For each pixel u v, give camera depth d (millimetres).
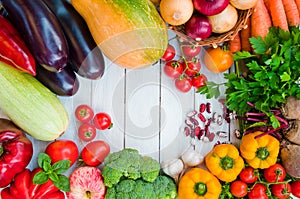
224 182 1403
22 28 1111
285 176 1403
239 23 1304
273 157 1336
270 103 1322
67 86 1235
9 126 1243
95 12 1154
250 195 1376
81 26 1208
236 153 1338
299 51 1282
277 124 1291
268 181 1367
